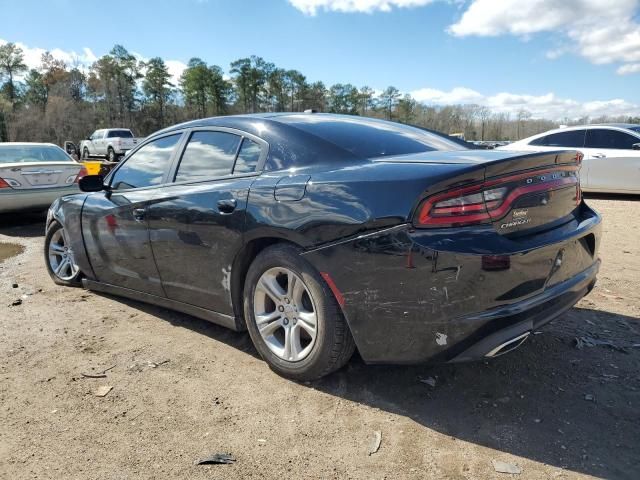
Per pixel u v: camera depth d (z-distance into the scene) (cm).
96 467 221
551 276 251
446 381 289
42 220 918
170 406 268
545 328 361
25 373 307
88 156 3206
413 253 227
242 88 8438
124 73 7881
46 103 8025
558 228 265
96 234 412
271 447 233
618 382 286
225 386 288
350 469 217
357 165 268
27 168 803
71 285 480
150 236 358
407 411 260
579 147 1080
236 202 298
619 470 214
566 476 210
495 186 234
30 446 236
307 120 328
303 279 269
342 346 267
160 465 221
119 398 277
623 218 819
